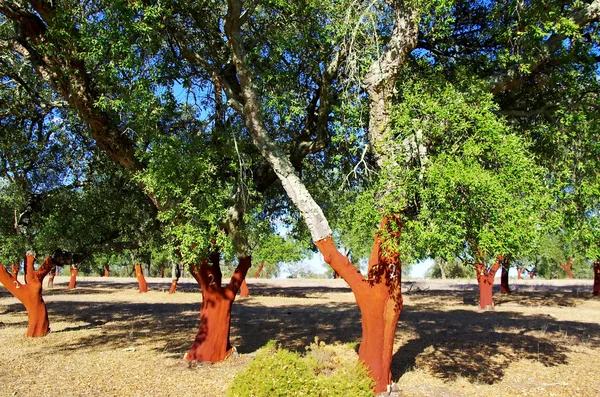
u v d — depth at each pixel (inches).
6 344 451.5
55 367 350.3
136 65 270.2
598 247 243.3
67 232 473.1
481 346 430.6
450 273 2252.7
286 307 829.8
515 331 518.6
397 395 269.1
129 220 471.2
